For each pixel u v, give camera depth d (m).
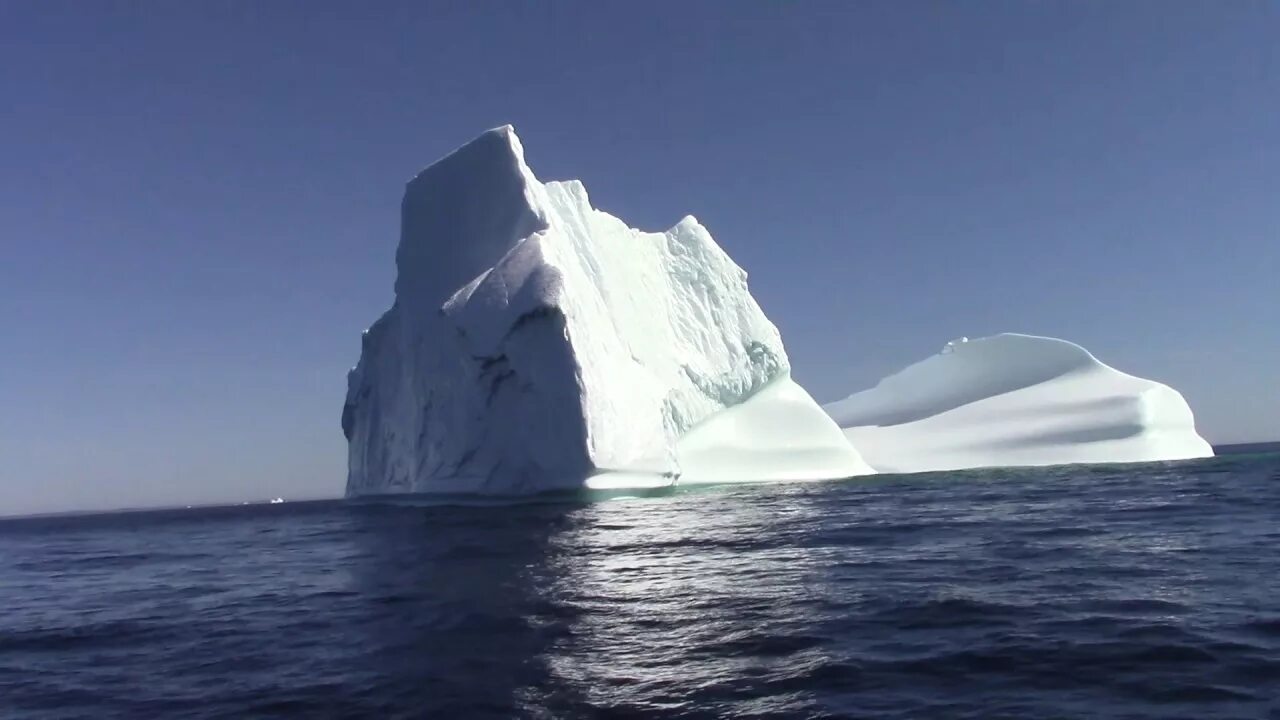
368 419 48.31
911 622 11.98
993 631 11.23
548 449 36.03
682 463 45.56
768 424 51.09
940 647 10.58
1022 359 70.88
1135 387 62.72
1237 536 19.05
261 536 38.88
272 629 14.29
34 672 12.40
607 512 31.70
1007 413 65.88
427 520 34.66
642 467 38.16
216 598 18.62
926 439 66.00
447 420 40.16
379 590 17.42
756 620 12.59
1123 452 58.84
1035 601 12.92
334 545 29.16
